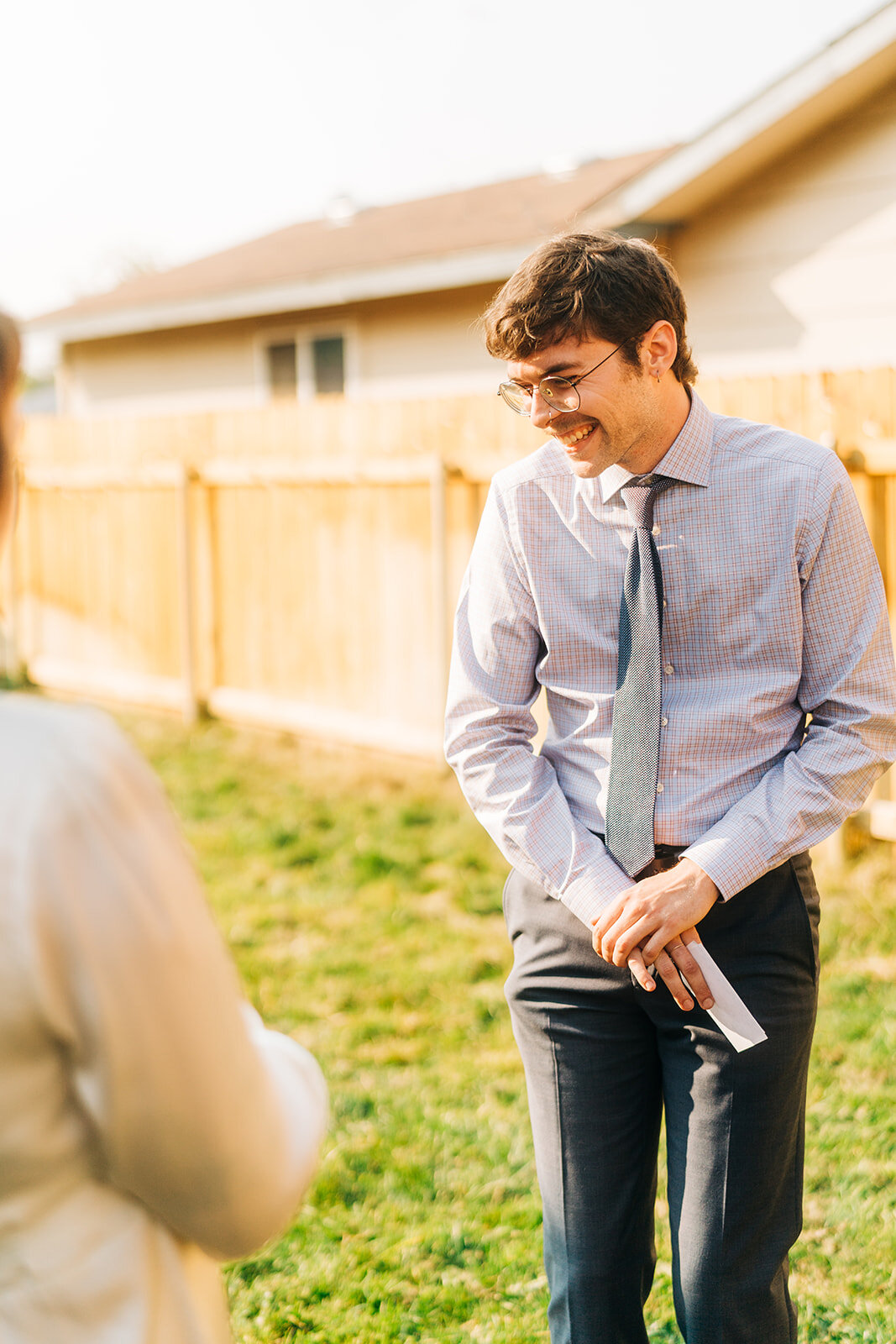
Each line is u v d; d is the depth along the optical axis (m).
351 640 7.05
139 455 8.35
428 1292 2.67
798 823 1.69
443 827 5.88
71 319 13.30
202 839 5.89
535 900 1.87
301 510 7.23
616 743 1.79
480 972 4.36
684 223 7.78
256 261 13.12
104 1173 0.94
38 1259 0.92
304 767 6.97
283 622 7.46
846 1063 3.56
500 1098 3.49
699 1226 1.73
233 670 7.87
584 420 1.69
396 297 10.12
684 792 1.77
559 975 1.83
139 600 8.45
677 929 1.66
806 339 7.32
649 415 1.70
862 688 1.73
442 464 6.32
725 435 1.77
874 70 6.54
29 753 0.87
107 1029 0.86
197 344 12.47
